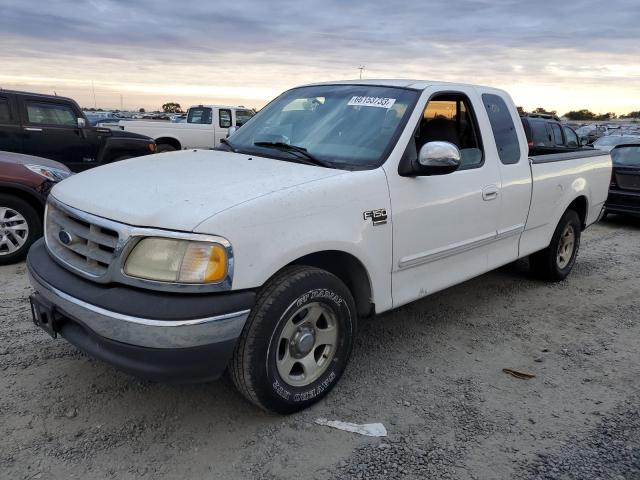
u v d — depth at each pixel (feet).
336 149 11.93
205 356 8.61
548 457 9.37
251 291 9.00
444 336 14.40
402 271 11.98
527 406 11.03
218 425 9.93
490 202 14.03
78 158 34.53
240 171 10.64
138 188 9.73
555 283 19.51
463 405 10.97
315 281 9.82
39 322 10.10
